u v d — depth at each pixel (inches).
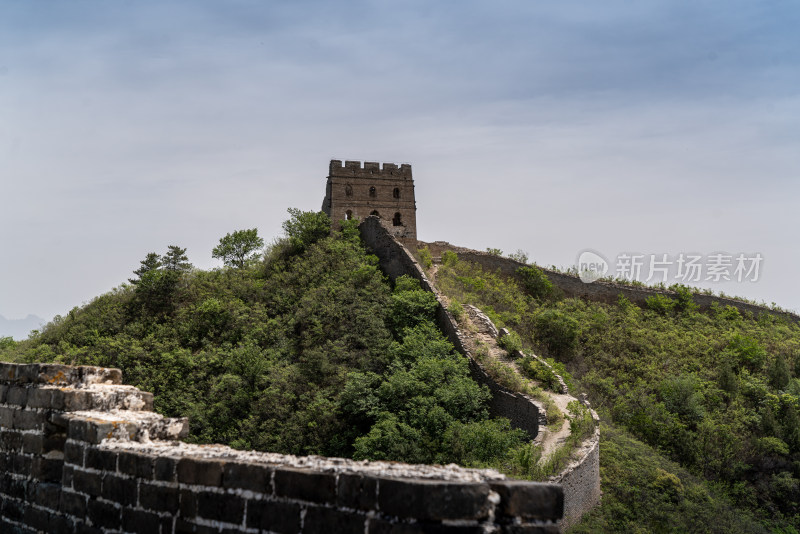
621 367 1690.5
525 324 1809.8
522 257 2237.9
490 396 1283.2
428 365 1334.9
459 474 282.0
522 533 261.1
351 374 1385.3
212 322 1738.4
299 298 1820.9
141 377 1542.8
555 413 1141.1
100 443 359.3
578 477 954.1
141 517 329.1
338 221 2266.2
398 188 2426.2
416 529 258.7
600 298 2094.0
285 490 289.9
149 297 1889.8
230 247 2135.8
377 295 1750.7
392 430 1139.3
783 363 1674.5
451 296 1729.8
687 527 1045.2
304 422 1325.0
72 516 362.6
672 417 1432.1
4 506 404.2
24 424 407.5
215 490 307.0
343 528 273.3
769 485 1306.6
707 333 1921.8
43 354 1685.5
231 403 1441.9
